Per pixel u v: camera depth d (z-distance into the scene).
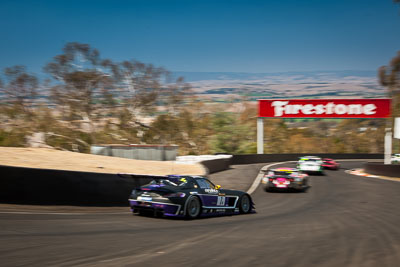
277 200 18.75
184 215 11.10
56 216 10.20
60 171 12.07
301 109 52.34
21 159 19.45
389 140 50.06
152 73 74.94
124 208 13.38
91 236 7.75
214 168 32.47
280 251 7.06
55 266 5.46
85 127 70.38
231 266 5.87
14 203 11.09
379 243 8.07
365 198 19.14
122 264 5.71
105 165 22.80
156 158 38.22
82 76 66.31
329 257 6.67
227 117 79.12
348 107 50.56
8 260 5.66
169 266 5.73
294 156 60.03
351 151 98.12
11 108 64.94
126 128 73.50
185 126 75.75
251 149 76.38
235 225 10.48
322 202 17.73
